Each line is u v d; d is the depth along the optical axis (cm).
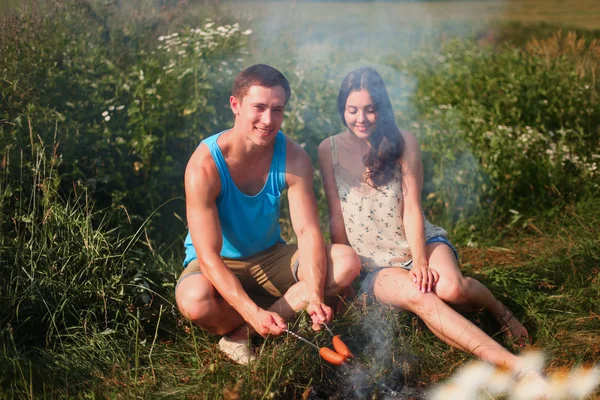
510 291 358
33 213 343
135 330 322
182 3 646
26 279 329
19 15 507
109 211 396
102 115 445
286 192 478
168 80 489
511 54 755
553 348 311
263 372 284
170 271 379
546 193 500
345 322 314
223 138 308
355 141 341
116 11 607
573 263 392
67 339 316
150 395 276
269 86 290
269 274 335
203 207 304
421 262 322
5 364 284
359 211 341
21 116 405
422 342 315
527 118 596
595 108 589
